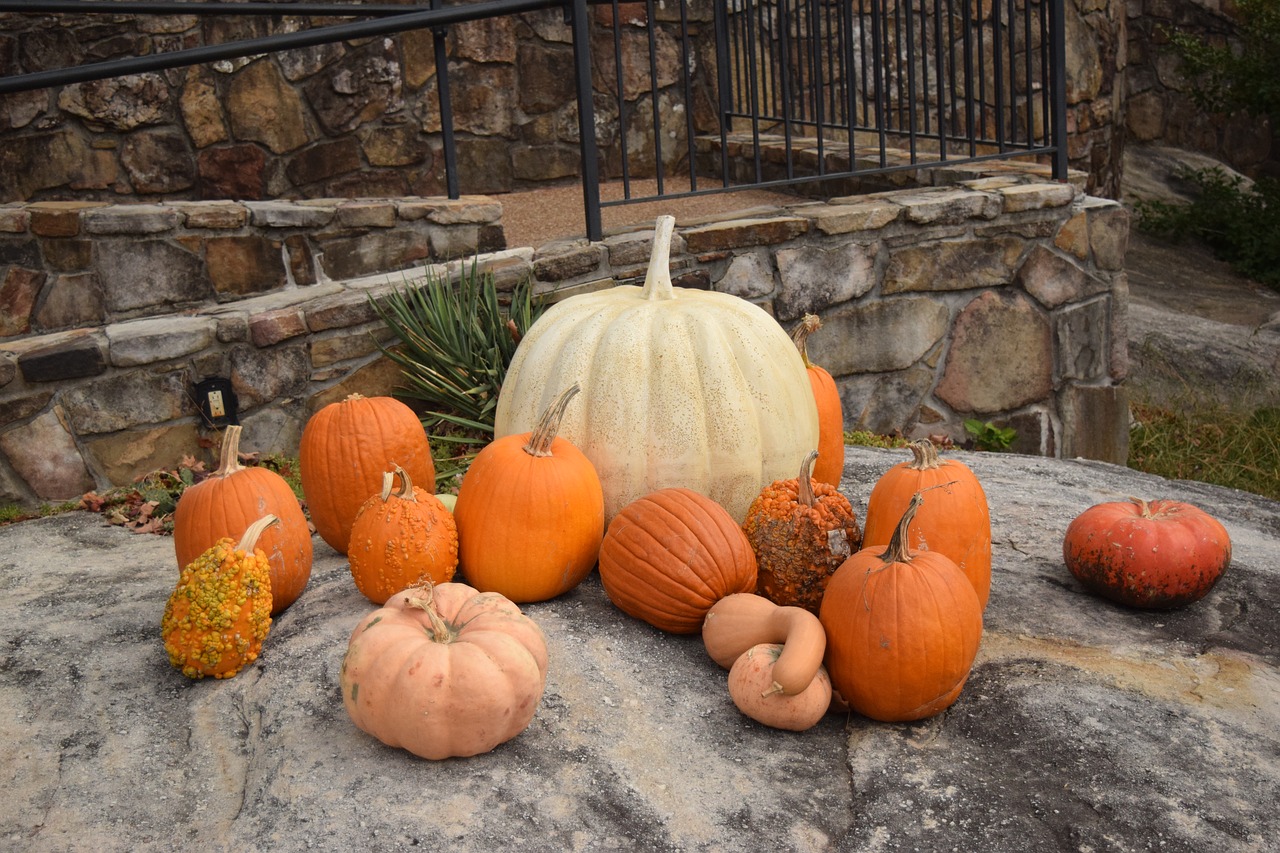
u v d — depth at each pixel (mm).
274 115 6941
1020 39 7586
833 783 2393
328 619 3023
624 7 7848
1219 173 10133
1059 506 4113
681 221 5629
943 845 2197
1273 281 9617
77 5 5055
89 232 5008
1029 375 6031
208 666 2805
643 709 2627
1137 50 11195
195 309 5090
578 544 3090
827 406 3836
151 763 2562
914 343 5789
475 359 4832
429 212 5391
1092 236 5969
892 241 5629
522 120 7727
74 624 3252
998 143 6016
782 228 5406
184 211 5090
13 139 6426
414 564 2988
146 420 4637
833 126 7176
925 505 2898
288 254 5273
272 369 4809
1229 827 2232
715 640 2775
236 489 3104
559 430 3318
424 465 3566
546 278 5191
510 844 2168
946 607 2527
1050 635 3021
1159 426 7090
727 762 2451
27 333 5023
